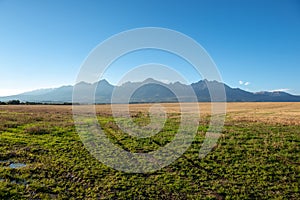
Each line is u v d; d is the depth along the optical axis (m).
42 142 21.69
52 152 19.05
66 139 23.23
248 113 47.84
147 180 14.52
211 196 12.63
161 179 14.67
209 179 14.71
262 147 20.33
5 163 16.17
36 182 13.55
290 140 22.47
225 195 12.82
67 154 18.69
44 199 11.80
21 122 30.78
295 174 15.22
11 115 37.75
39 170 15.22
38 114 41.16
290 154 18.56
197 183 14.20
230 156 18.36
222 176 15.10
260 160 17.42
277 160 17.44
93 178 14.59
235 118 37.78
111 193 12.84
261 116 40.97
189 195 12.77
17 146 20.02
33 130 25.61
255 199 12.38
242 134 25.02
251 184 13.95
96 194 12.68
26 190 12.60
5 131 25.16
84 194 12.67
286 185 13.80
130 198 12.45
